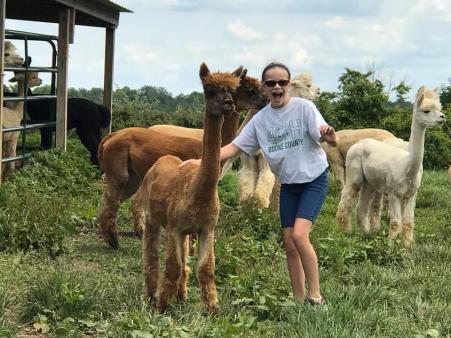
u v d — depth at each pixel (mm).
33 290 6090
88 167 13609
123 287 6594
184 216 5887
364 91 21734
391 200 10016
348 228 10984
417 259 8445
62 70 13406
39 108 14945
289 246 6391
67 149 15102
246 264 7734
